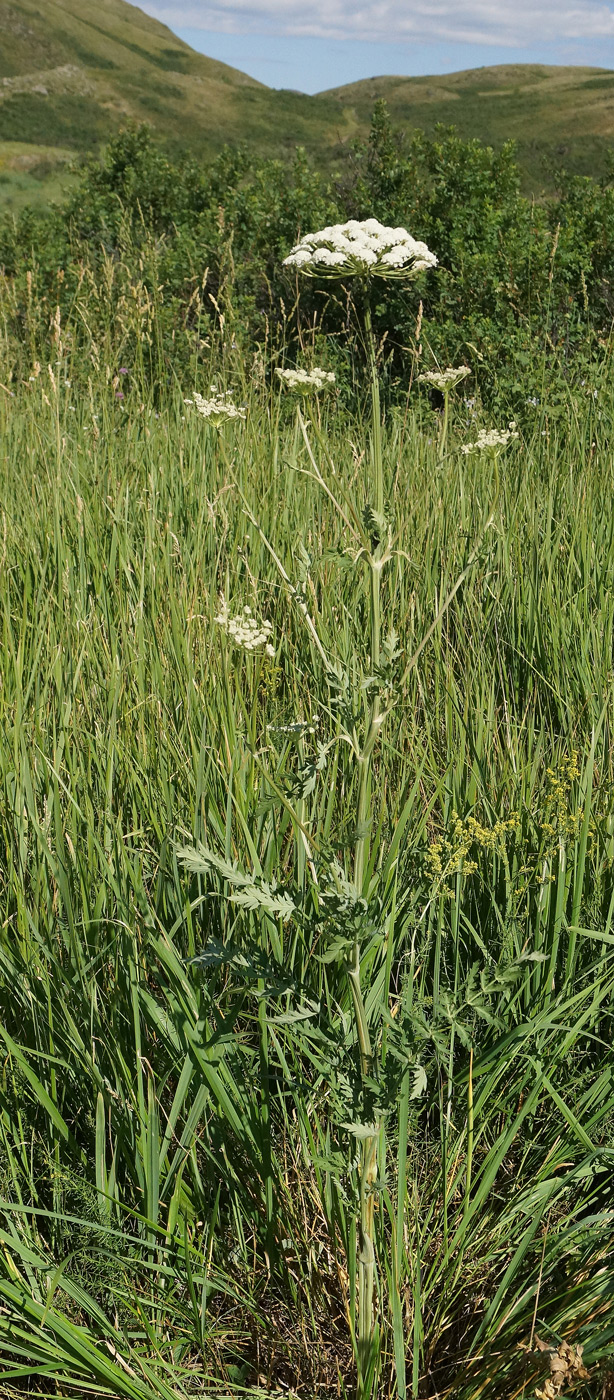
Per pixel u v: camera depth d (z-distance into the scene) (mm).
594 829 2334
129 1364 1629
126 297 7547
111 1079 1878
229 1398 1585
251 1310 1701
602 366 6270
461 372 4367
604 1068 1905
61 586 3643
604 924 2154
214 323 8172
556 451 5203
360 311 7750
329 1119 1784
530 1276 1681
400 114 83312
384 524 1514
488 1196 1878
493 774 2557
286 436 5477
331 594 3498
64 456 5070
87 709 2869
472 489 4695
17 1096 1869
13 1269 1602
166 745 2648
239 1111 1762
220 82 102562
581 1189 1882
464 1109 1947
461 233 7852
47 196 23859
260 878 1584
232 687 3037
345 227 1751
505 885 2172
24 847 2219
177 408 6133
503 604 3713
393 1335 1587
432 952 2197
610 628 3363
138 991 1820
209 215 9508
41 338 7992
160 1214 1805
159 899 2121
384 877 1952
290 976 1566
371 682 1505
